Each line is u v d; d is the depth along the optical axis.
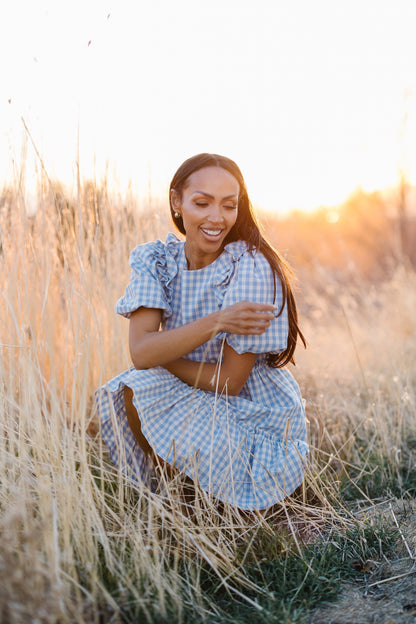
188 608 1.42
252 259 1.80
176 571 1.48
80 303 2.17
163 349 1.72
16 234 2.38
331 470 2.23
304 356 3.40
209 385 1.80
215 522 1.71
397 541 1.73
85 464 1.64
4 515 1.52
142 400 1.79
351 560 1.66
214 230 1.77
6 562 1.22
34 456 1.75
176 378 1.86
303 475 1.86
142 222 2.75
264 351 1.78
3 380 2.11
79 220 2.21
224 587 1.54
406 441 2.52
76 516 1.57
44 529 1.35
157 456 1.83
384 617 1.40
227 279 1.81
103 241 2.67
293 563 1.62
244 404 1.86
